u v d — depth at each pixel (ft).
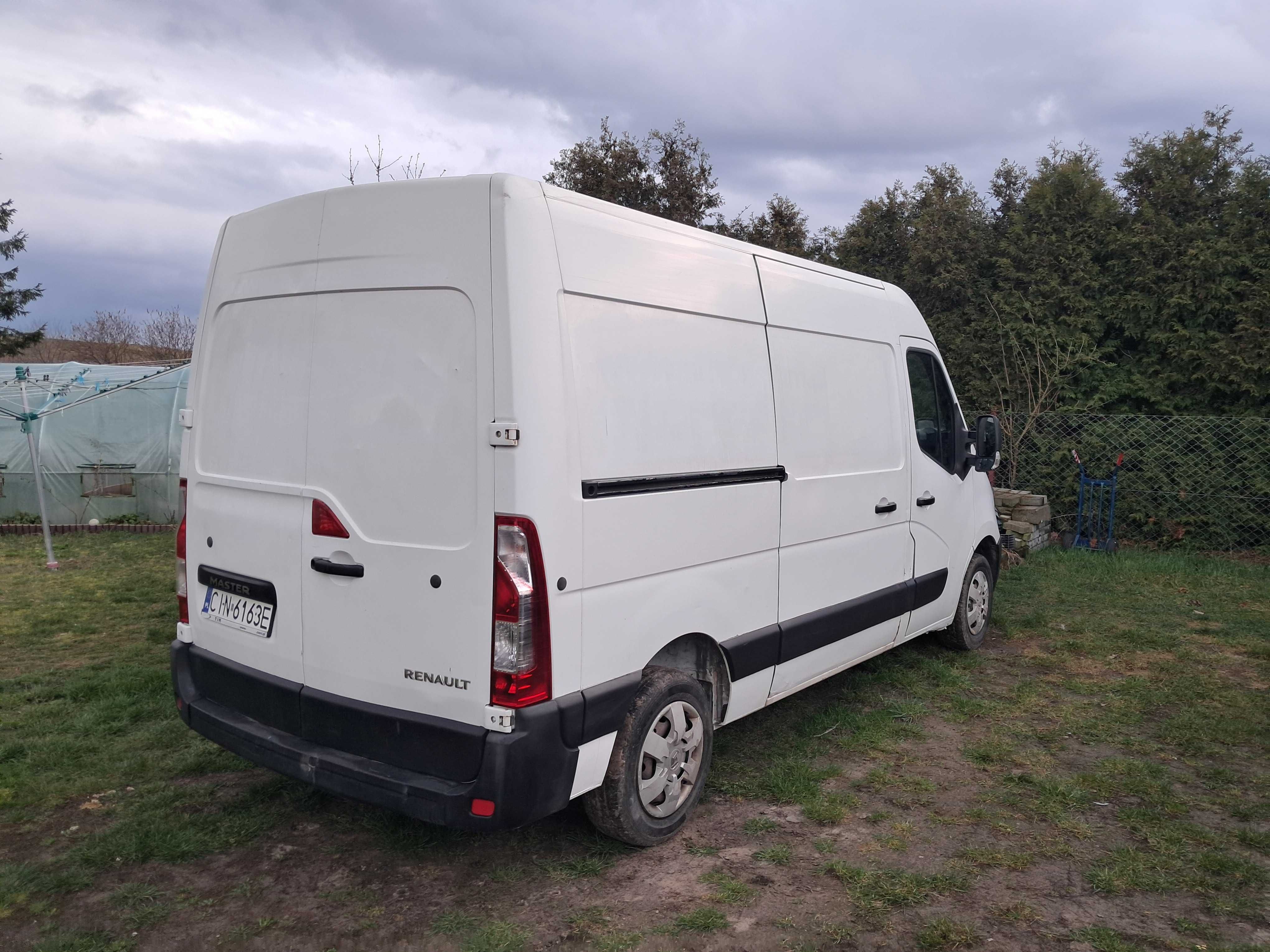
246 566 11.39
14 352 89.30
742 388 12.49
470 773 9.24
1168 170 38.09
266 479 11.10
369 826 11.82
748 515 12.53
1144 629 22.52
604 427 10.07
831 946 9.31
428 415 9.55
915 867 10.93
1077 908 10.07
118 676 17.75
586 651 9.83
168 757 13.98
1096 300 38.40
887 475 16.25
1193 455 33.99
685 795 11.70
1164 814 12.46
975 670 19.30
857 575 15.48
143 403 41.24
